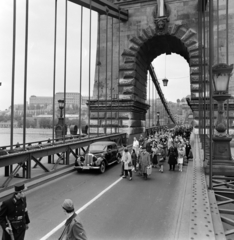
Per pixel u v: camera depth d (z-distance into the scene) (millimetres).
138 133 31812
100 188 10758
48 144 14305
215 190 6887
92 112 30000
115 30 30172
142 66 32188
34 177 11562
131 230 6457
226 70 8688
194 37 26547
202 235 4020
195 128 25594
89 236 6137
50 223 6961
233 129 24406
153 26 28531
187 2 27359
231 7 25562
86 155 14102
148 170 12383
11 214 4605
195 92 25828
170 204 8477
